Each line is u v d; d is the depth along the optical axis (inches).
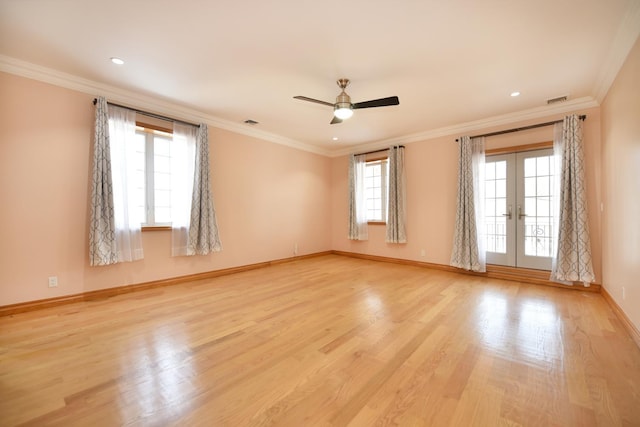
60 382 68.1
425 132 204.2
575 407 59.0
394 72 118.4
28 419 55.7
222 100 149.6
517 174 169.6
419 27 90.1
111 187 131.3
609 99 122.4
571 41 96.9
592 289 141.8
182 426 54.1
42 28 91.4
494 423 54.5
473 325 102.6
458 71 117.6
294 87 133.4
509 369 73.9
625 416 56.2
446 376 70.7
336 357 80.0
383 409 58.6
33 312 114.5
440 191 199.0
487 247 183.2
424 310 118.0
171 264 159.2
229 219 188.4
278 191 221.9
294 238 235.1
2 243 110.2
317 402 60.9
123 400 61.6
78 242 127.6
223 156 184.7
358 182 245.0
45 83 119.3
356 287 153.6
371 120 179.5
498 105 154.0
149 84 131.6
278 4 80.2
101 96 132.7
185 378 70.0
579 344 87.8
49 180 120.6
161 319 108.0
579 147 141.3
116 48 103.0
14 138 112.8
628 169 99.7
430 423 54.6
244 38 96.5
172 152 159.8
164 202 158.6
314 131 206.5
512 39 96.1
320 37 95.7
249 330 98.3
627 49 95.4
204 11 83.2
